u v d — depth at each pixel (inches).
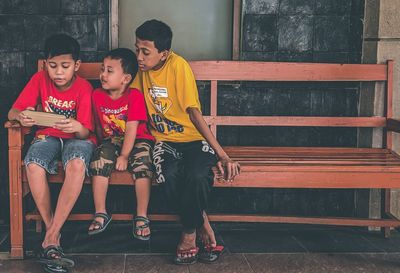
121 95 107.1
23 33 124.5
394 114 127.3
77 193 99.5
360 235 124.5
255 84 129.2
